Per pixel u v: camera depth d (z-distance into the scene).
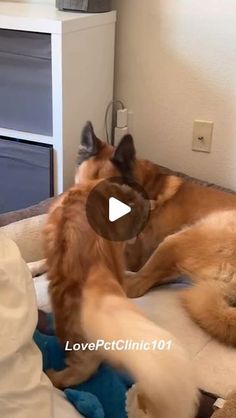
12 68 2.14
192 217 1.99
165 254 1.81
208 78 2.30
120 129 2.46
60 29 1.98
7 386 0.99
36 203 2.31
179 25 2.27
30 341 1.09
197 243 1.81
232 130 2.32
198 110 2.36
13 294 1.06
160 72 2.38
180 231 1.88
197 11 2.22
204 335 1.59
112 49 2.36
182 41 2.29
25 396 1.01
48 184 2.24
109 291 1.22
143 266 1.90
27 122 2.21
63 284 1.30
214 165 2.41
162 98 2.42
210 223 1.85
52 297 1.34
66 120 2.15
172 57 2.33
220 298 1.67
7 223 1.98
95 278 1.26
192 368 1.06
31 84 2.13
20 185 2.31
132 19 2.35
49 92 2.11
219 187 2.32
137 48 2.39
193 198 2.01
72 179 2.28
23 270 1.13
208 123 2.36
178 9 2.25
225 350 1.55
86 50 2.17
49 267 1.36
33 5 2.41
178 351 1.04
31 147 2.21
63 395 1.30
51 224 1.40
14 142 2.24
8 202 2.38
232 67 2.24
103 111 2.41
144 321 1.10
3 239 1.19
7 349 0.99
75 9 2.21
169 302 1.73
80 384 1.37
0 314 1.01
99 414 1.28
